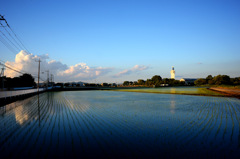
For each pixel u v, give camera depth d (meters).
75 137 6.08
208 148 5.05
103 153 4.68
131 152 4.76
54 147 5.10
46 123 8.30
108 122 8.51
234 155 4.55
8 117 9.84
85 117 9.81
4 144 5.34
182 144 5.38
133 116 10.10
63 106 14.94
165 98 22.97
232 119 9.16
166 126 7.66
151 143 5.47
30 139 5.83
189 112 11.51
